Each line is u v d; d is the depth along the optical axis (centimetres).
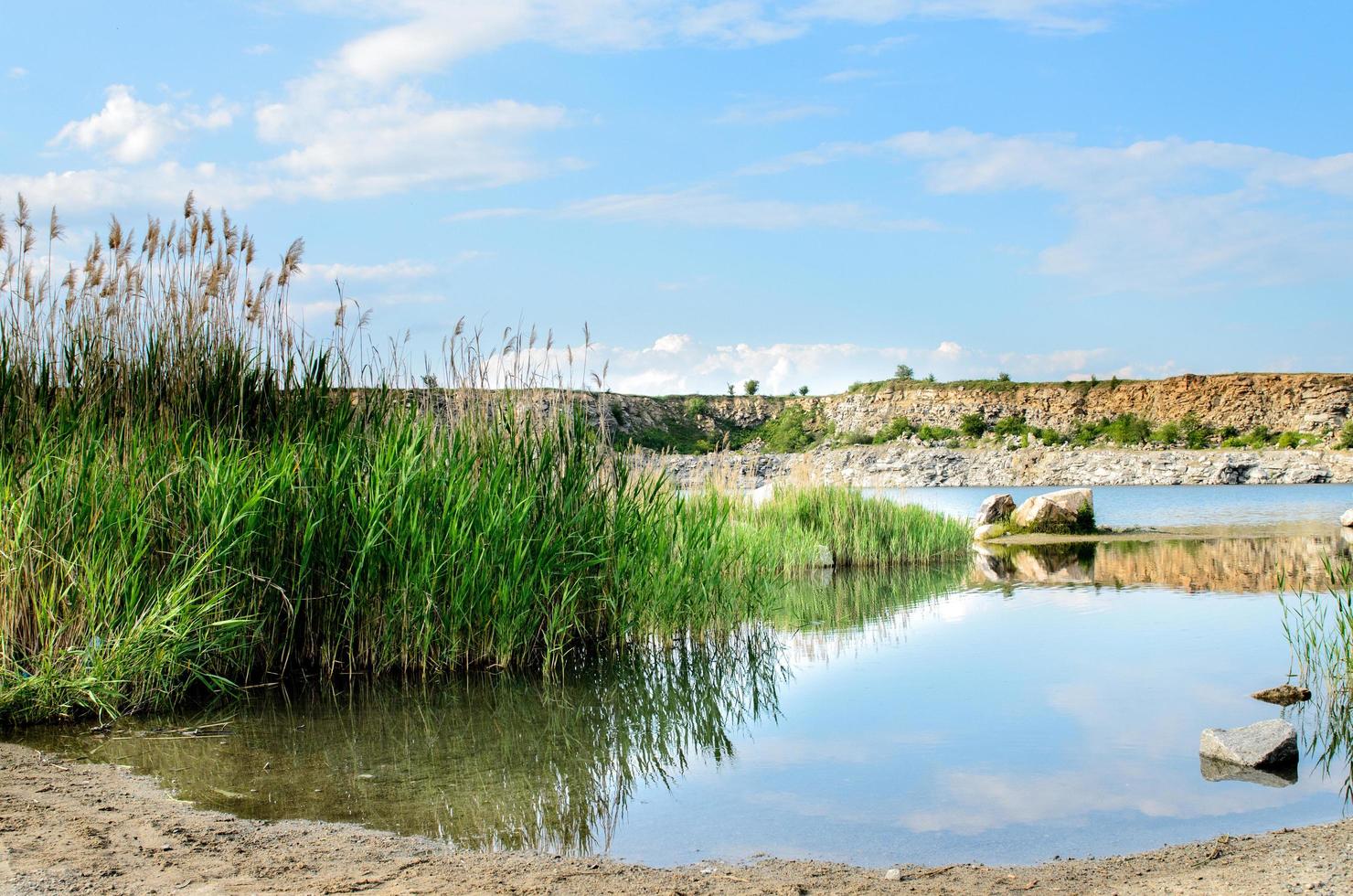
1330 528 2616
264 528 811
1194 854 434
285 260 931
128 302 892
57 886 388
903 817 510
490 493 892
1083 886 398
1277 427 8319
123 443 780
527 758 630
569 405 994
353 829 487
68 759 606
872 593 1420
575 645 969
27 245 872
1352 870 388
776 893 393
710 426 10494
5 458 766
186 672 771
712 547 1102
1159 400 8944
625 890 398
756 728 702
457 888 398
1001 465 7469
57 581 706
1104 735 659
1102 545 2231
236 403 900
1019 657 918
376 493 849
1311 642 837
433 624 866
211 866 421
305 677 829
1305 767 584
